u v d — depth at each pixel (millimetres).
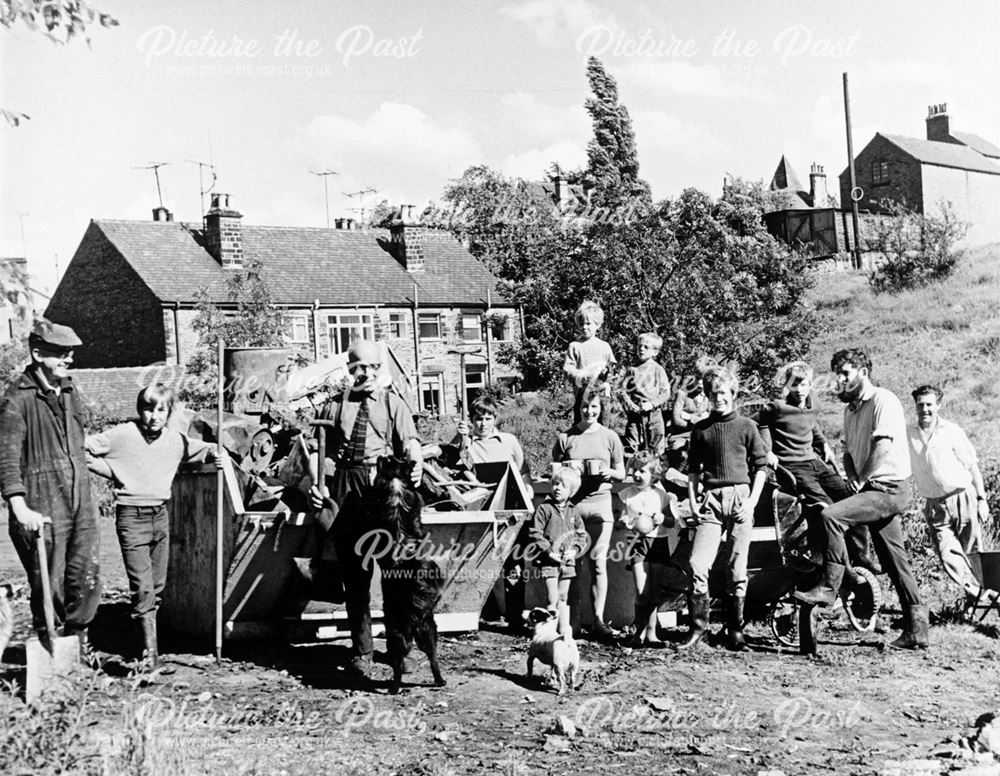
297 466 8930
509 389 30141
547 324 26875
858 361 9609
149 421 8016
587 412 9547
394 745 6457
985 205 52156
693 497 9211
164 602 9680
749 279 25344
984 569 10102
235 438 9523
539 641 7793
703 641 9328
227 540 8766
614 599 9875
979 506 10766
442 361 48562
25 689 7051
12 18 7113
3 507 18875
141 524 8023
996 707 7539
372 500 7738
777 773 6035
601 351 11016
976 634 9781
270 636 9070
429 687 7758
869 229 47031
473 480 9969
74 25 7273
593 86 47125
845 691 7918
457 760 6184
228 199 45250
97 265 44812
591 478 9406
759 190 48844
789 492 9789
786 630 9500
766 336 25000
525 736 6695
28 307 6734
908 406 24906
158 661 8266
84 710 6133
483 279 51000
